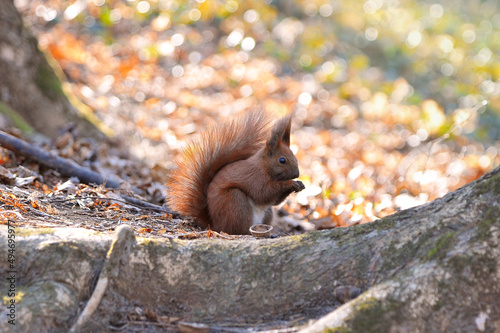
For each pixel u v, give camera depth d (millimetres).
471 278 4930
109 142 12922
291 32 26234
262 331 5141
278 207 11016
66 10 19094
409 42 29781
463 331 4801
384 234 5543
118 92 16984
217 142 8523
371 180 14352
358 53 28422
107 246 5371
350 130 19938
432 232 5328
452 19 34938
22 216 6660
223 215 8086
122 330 5109
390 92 23719
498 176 5363
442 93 26125
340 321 4746
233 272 5473
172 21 21047
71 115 13023
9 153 9641
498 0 40469
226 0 23328
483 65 27656
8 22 12422
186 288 5418
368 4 32906
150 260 5406
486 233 5094
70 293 5047
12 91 12352
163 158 13414
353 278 5406
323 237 5695
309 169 15023
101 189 8750
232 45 22344
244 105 18297
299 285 5434
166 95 17781
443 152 18234
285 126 8461
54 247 5184
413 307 4824
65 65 16906
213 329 5172
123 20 21266
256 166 8289
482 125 22781
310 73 23984
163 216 8320
